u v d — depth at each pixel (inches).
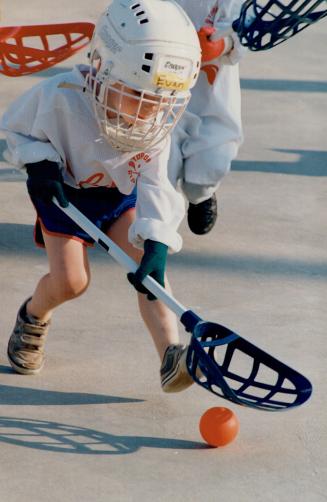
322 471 226.2
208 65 331.3
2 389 256.5
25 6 701.3
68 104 239.8
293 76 606.2
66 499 210.2
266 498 214.5
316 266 346.6
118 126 229.8
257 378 267.9
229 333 225.9
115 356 275.9
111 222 259.6
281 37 280.8
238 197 407.5
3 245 350.9
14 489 213.0
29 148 243.0
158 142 236.5
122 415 246.1
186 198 362.0
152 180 245.9
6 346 279.0
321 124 516.4
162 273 236.1
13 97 524.1
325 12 275.1
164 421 244.1
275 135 491.8
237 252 354.9
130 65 223.0
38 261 339.6
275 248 360.2
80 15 689.6
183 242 360.8
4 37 311.9
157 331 245.4
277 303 315.9
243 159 453.4
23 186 407.2
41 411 246.5
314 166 450.6
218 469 224.4
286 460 229.6
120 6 228.7
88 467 222.5
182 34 225.9
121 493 213.2
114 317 299.3
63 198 241.4
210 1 323.9
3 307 303.0
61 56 314.2
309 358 280.1
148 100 225.3
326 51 670.5
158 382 263.0
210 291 322.0
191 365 222.4
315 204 405.1
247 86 579.2
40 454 226.7
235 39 321.4
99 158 245.4
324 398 258.7
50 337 284.8
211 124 337.7
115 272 331.9
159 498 212.1
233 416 233.3
